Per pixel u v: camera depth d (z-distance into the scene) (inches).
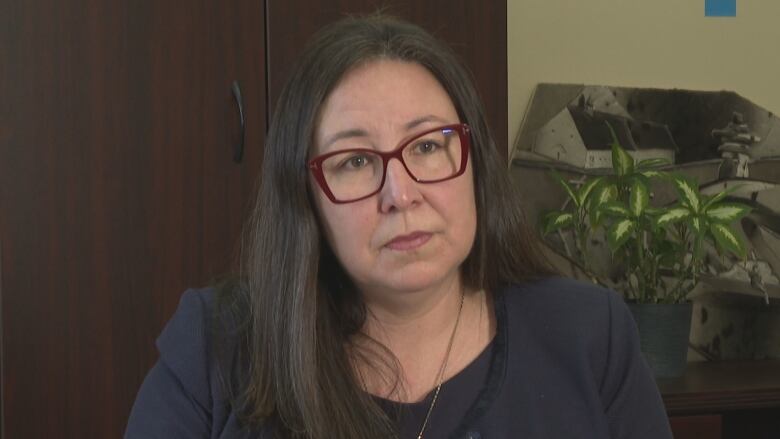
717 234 81.8
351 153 40.3
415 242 40.1
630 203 83.8
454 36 76.7
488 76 77.5
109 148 69.3
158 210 70.2
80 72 68.8
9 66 67.5
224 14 71.3
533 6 98.3
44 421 68.1
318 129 41.2
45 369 68.2
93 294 69.0
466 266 46.1
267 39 71.9
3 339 67.4
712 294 99.7
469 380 43.7
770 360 100.2
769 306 101.0
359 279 41.4
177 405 43.6
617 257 89.7
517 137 96.6
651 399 46.4
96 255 69.1
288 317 42.3
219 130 71.2
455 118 42.6
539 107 97.3
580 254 95.9
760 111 102.3
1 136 67.4
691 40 102.0
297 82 42.0
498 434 42.4
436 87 42.1
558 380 44.3
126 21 69.6
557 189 97.0
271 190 43.4
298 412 41.7
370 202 40.2
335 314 44.3
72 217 68.7
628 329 46.8
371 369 43.9
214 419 42.9
